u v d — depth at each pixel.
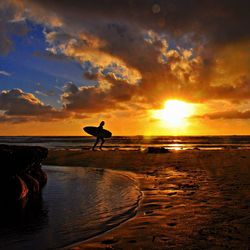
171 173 12.44
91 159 19.20
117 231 5.01
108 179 10.82
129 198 7.52
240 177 10.91
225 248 4.19
